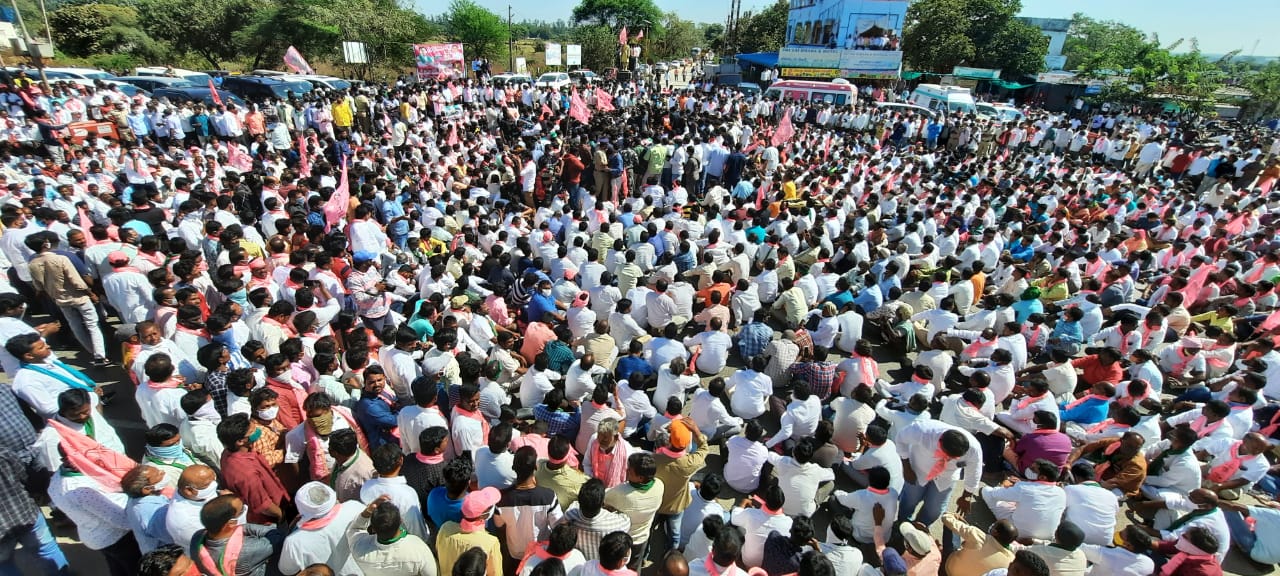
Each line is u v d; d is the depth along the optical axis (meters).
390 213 11.30
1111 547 4.70
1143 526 5.47
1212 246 11.72
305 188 11.19
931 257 10.52
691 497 5.02
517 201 14.54
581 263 9.85
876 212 13.45
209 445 4.74
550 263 9.95
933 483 5.24
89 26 37.09
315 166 12.95
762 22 60.97
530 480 4.21
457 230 11.01
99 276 7.26
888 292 9.51
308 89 26.89
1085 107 40.31
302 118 20.09
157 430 4.18
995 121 27.98
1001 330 8.32
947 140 25.50
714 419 6.20
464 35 50.97
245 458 4.23
